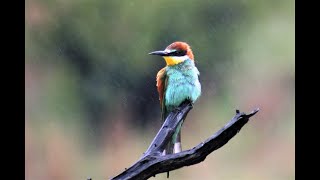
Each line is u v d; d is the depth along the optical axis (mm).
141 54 14500
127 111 14102
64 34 14938
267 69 14352
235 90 13945
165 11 14648
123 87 14305
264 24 14859
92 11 14898
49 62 14789
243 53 14445
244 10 14859
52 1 15016
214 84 13922
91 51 14727
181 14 14562
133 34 14695
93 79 14555
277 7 14953
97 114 14289
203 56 14219
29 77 14555
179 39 14508
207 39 14461
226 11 14688
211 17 14633
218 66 14164
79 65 14727
